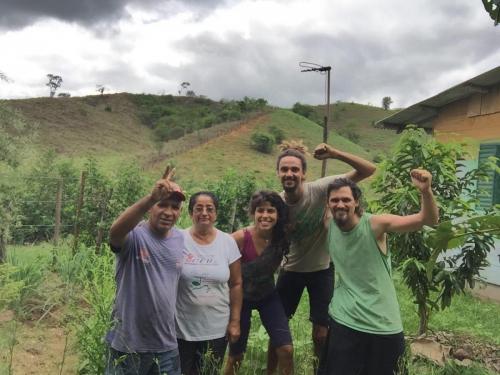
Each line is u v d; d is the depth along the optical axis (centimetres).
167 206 215
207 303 241
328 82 959
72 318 304
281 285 300
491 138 593
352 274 237
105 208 647
